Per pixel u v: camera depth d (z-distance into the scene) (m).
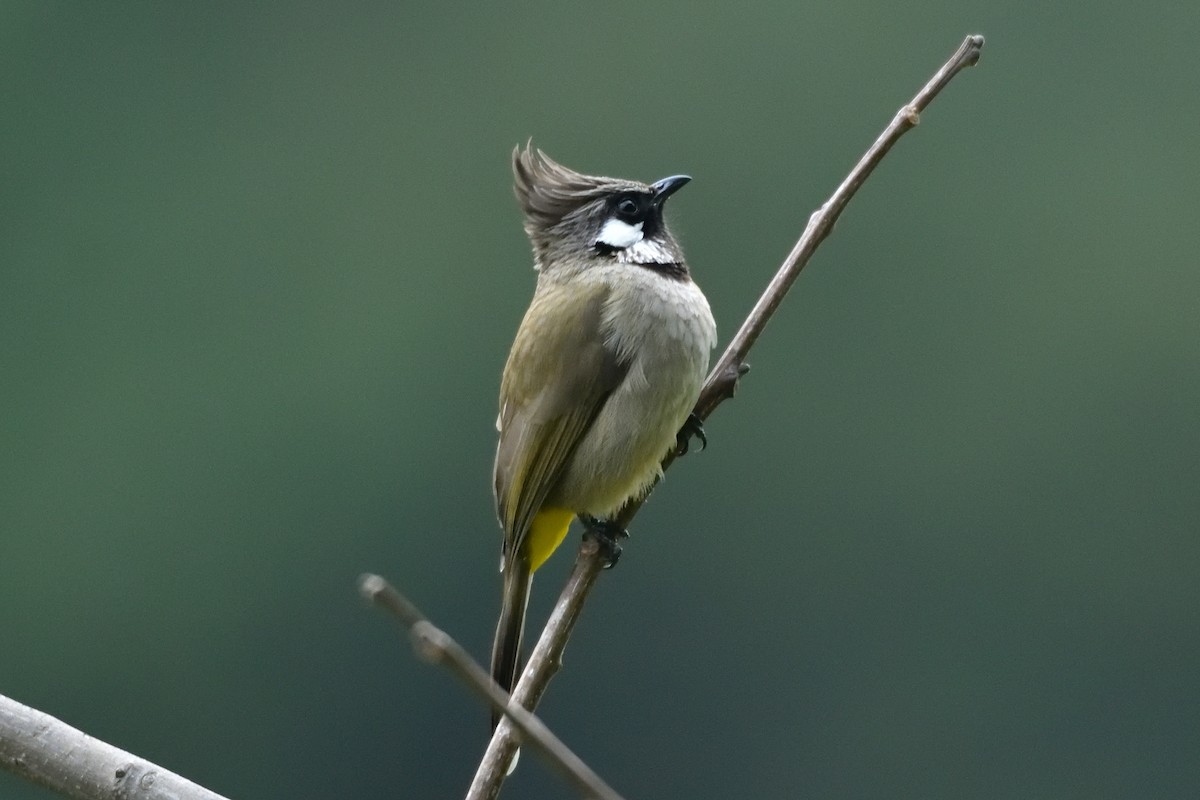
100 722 18.75
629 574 18.67
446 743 18.70
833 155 20.11
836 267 19.53
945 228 19.67
